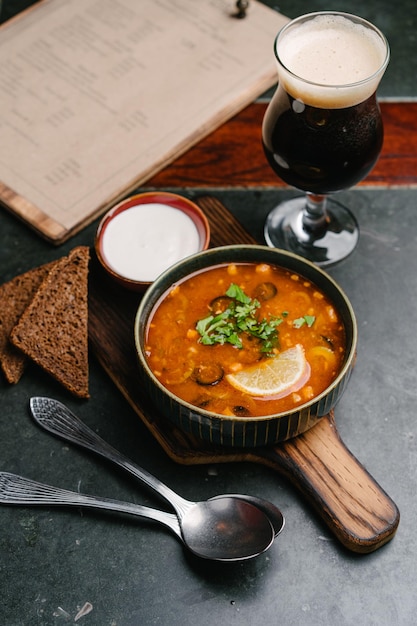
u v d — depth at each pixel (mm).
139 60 920
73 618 638
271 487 688
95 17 959
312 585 648
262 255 726
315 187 739
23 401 730
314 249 799
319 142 703
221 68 911
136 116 878
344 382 662
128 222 783
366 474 671
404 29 955
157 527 673
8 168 845
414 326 760
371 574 651
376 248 805
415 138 868
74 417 711
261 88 900
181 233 778
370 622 633
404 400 722
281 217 822
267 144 738
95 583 651
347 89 669
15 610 643
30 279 759
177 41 936
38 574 656
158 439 703
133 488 690
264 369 683
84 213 815
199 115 876
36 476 697
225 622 635
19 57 927
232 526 653
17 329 718
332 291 705
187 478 693
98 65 918
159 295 714
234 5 967
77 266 753
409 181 843
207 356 692
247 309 708
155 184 845
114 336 744
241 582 649
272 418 634
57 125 873
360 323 761
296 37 729
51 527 674
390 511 656
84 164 846
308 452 681
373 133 713
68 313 741
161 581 651
